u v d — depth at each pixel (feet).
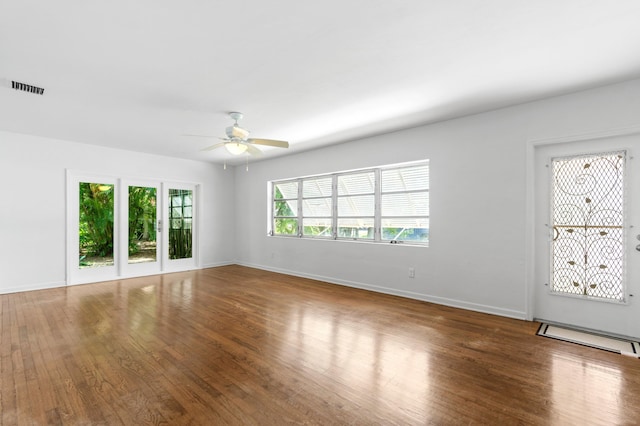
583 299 10.63
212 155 20.81
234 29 6.89
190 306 13.38
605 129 9.96
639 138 9.69
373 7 6.15
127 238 19.53
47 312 12.46
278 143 12.49
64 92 10.25
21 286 15.78
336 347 9.24
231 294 15.48
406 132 14.90
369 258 16.47
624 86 9.67
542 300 11.48
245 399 6.61
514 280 11.83
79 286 17.08
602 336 10.11
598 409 6.27
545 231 11.39
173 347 9.18
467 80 9.58
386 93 10.56
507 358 8.52
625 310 9.93
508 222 11.94
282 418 6.01
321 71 8.96
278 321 11.51
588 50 7.81
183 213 22.34
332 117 13.08
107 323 11.20
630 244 9.86
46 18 6.38
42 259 16.39
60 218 16.92
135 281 18.49
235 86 9.91
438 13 6.36
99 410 6.21
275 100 11.07
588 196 10.59
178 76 9.16
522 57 8.19
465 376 7.57
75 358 8.44
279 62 8.42
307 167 19.67
